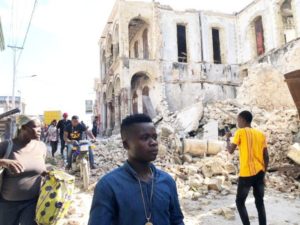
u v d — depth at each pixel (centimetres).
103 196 183
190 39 3016
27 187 327
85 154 908
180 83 2883
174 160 1163
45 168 346
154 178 202
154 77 2823
